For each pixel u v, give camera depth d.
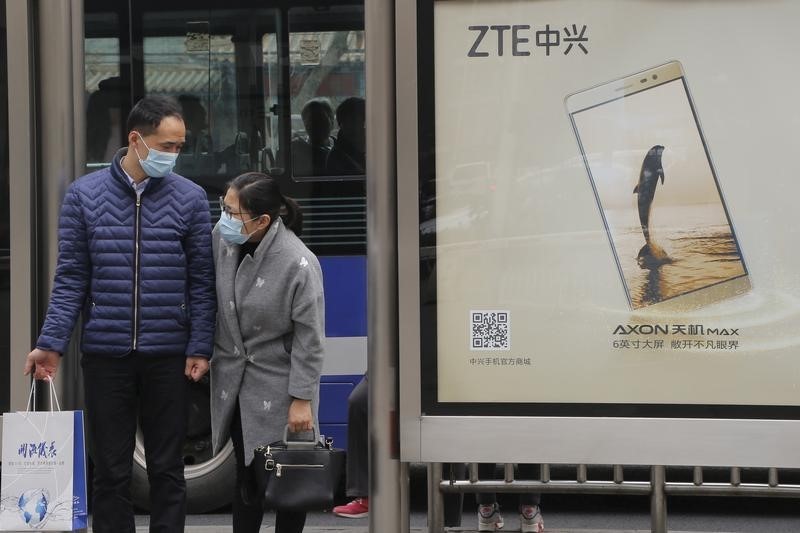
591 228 5.34
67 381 6.05
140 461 9.05
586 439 5.26
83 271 6.03
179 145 6.10
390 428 5.37
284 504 5.96
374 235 5.34
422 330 5.35
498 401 5.34
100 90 9.37
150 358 6.11
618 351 5.33
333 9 9.36
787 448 5.20
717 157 5.29
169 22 9.38
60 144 5.85
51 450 5.62
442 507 5.69
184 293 6.18
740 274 5.28
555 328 5.34
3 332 7.71
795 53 5.23
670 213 5.31
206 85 9.38
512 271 5.34
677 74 5.30
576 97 5.33
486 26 5.34
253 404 6.13
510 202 5.35
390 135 5.33
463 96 5.34
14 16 5.74
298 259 6.06
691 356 5.30
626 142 5.33
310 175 9.34
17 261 5.82
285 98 9.35
